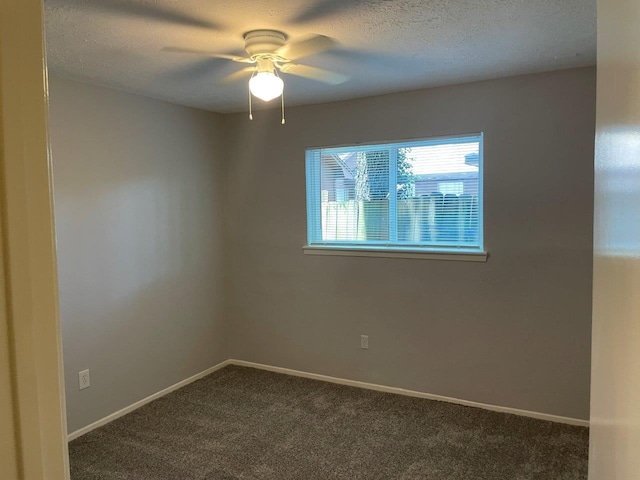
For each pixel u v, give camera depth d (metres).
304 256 4.05
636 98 0.60
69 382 3.08
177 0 1.86
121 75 2.94
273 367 4.30
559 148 3.07
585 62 2.85
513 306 3.28
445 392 3.56
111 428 3.21
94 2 1.86
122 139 3.40
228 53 2.52
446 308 3.51
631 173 0.62
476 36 2.35
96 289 3.24
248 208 4.29
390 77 3.11
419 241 3.65
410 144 3.62
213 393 3.79
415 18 2.10
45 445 0.60
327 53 2.58
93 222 3.20
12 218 0.55
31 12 0.57
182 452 2.89
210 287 4.27
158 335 3.74
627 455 0.65
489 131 3.25
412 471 2.65
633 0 0.61
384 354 3.77
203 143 4.14
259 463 2.76
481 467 2.67
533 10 2.03
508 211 3.24
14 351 0.55
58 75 2.93
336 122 3.81
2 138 0.53
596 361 0.91
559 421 3.20
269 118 4.11
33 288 0.57
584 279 3.07
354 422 3.25
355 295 3.86
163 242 3.77
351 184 3.88
